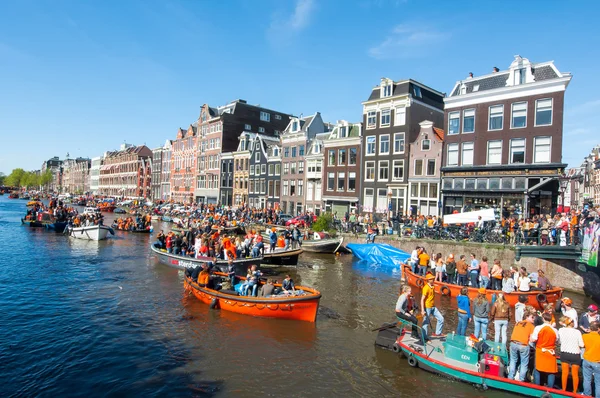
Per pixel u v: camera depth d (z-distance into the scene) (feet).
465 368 31.58
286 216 135.13
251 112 220.64
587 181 162.09
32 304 51.11
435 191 106.83
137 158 325.42
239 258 67.72
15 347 37.96
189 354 36.99
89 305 51.13
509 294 51.88
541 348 28.22
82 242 110.01
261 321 46.06
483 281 55.88
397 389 30.76
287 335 41.86
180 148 258.57
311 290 47.62
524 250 66.33
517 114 91.20
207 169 222.89
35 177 552.82
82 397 29.50
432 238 84.07
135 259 84.69
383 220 105.40
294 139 159.02
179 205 213.87
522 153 90.17
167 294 56.90
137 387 30.94
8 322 44.52
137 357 36.17
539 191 87.51
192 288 55.31
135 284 62.49
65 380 31.94
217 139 214.28
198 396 29.68
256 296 48.75
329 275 73.36
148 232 136.36
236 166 197.57
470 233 78.84
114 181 368.68
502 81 94.22
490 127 95.35
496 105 94.43
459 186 100.17
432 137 107.14
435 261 67.31
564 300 36.47
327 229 106.01
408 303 37.29
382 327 40.14
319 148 144.97
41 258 83.76
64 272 70.38
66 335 41.06
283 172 164.35
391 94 119.34
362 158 126.72
